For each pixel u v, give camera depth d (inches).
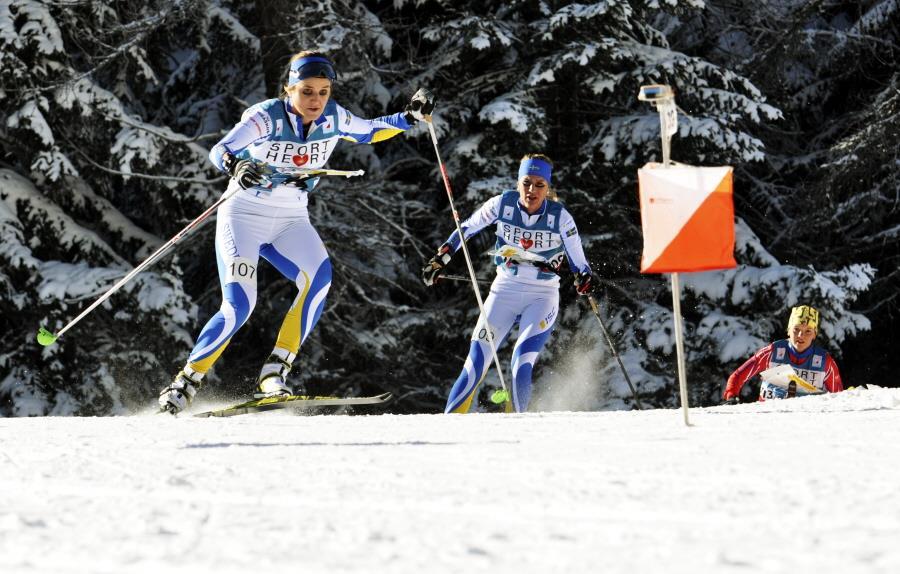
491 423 486.6
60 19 2113.7
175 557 185.3
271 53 2084.2
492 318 1023.0
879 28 2603.3
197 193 2103.8
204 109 2471.7
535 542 194.7
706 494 245.3
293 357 765.3
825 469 282.4
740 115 2201.0
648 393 2181.3
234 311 735.1
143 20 2106.3
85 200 2178.9
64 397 2041.1
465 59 2288.4
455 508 236.5
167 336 2070.6
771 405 567.5
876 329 2630.4
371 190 2251.5
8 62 1980.8
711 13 2596.0
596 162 2303.2
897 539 188.4
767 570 166.1
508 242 1014.4
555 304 1028.5
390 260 2300.7
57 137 2123.5
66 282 2017.7
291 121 739.4
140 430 492.1
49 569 180.4
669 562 174.6
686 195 395.5
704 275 2237.9
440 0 2330.2
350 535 202.8
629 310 2230.6
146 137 2058.3
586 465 304.5
